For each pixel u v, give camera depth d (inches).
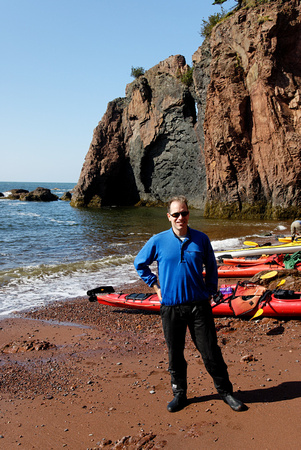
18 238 664.4
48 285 323.6
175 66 1368.1
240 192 976.9
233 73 932.0
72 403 127.9
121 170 1658.5
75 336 204.4
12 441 106.2
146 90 1445.6
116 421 113.0
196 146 1346.0
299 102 860.0
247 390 123.9
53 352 180.9
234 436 98.8
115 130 1604.3
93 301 258.4
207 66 1109.7
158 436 102.0
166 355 170.6
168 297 106.6
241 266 325.4
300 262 291.0
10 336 205.9
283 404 112.7
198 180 1375.5
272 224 806.5
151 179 1568.7
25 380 150.2
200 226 776.9
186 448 95.4
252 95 916.6
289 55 888.9
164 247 106.3
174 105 1349.7
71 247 552.4
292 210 890.7
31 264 423.2
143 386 137.8
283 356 153.1
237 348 167.8
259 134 916.0
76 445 102.3
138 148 1523.1
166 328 109.7
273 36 856.9
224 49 949.2
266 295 201.9
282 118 871.7
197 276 105.2
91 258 461.1
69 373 155.2
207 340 106.7
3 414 123.0
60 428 111.7
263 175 930.7
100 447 100.1
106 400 128.3
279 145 875.4
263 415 107.4
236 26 925.2
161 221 975.6
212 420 107.3
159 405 121.2
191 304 105.7
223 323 205.6
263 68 866.1
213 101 991.6
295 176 869.2
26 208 1560.0
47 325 224.1
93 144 1615.4
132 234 708.7
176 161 1432.1
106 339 197.8
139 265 112.0
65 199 2294.5
